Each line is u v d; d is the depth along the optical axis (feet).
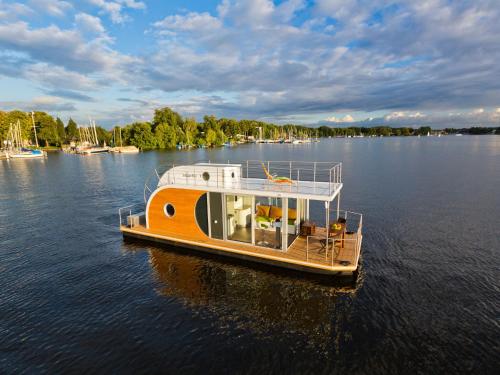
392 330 44.24
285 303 50.55
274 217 70.95
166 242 71.05
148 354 39.63
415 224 92.68
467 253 71.05
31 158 338.95
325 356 39.29
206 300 51.55
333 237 58.65
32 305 50.72
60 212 108.68
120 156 347.77
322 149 489.67
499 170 202.59
